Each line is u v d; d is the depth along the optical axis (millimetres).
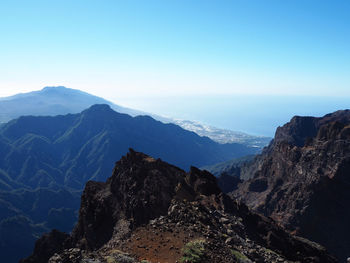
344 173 107812
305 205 108000
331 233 102062
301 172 120500
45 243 69500
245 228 37344
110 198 43688
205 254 24828
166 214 34438
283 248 38594
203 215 33500
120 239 31797
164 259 24406
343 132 119312
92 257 23938
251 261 26031
